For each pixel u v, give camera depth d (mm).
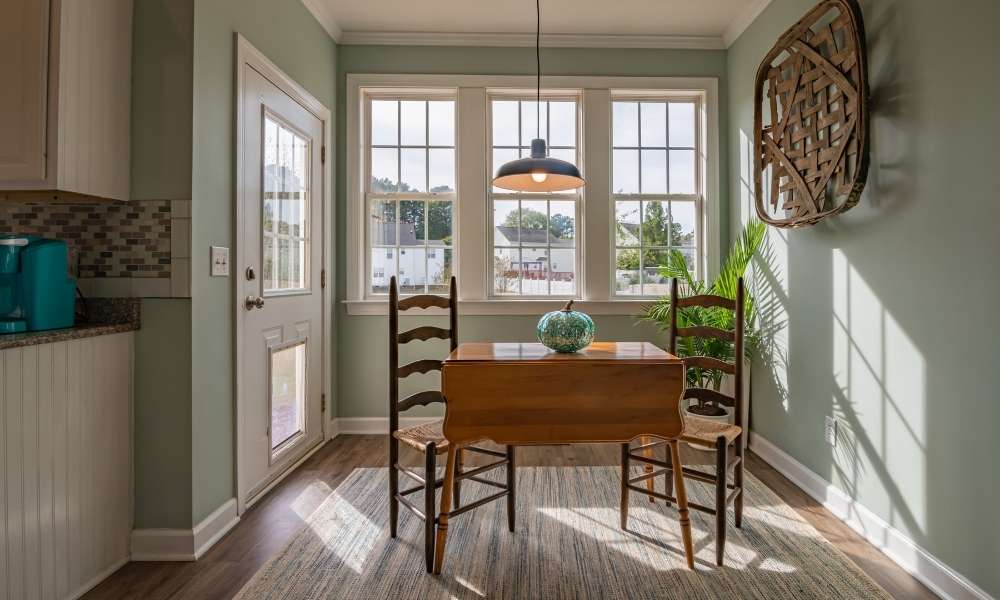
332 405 3617
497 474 2912
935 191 1834
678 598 1770
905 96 1969
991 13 1614
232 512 2293
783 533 2227
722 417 3119
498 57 3715
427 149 3797
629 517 2363
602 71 3727
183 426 2020
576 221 3801
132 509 2023
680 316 3264
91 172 1835
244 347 2420
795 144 2670
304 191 3156
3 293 1729
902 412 2006
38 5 1695
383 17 3463
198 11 2049
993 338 1614
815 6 2492
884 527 2086
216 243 2191
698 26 3580
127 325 1975
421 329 2336
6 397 1526
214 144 2174
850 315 2332
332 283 3592
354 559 2014
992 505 1618
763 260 3172
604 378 1972
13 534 1547
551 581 1866
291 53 2941
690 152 3828
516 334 3729
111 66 1928
